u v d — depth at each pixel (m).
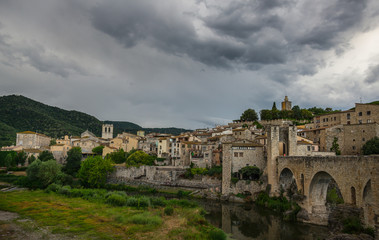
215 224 65.75
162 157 137.50
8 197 77.19
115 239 45.25
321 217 63.25
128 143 165.62
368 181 46.22
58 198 79.69
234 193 91.75
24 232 46.09
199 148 127.12
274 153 82.38
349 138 99.81
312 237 56.06
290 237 56.59
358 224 49.12
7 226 48.88
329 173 57.19
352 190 50.91
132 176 122.94
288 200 75.25
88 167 113.94
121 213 62.62
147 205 72.06
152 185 114.12
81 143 176.50
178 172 112.25
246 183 90.50
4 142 190.12
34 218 55.03
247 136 119.12
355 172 49.66
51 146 159.62
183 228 53.50
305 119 169.12
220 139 117.62
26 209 62.66
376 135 92.94
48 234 45.75
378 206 43.75
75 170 135.50
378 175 43.69
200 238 48.59
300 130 121.75
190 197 96.69
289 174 79.25
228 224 65.81
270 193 81.44
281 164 78.69
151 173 118.62
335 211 60.06
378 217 43.81
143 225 53.88
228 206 83.44
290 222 66.81
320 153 94.88
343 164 53.06
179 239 47.19
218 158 109.12
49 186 92.44
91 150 176.25
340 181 53.78
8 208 62.88
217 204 86.19
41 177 99.38
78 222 53.50
